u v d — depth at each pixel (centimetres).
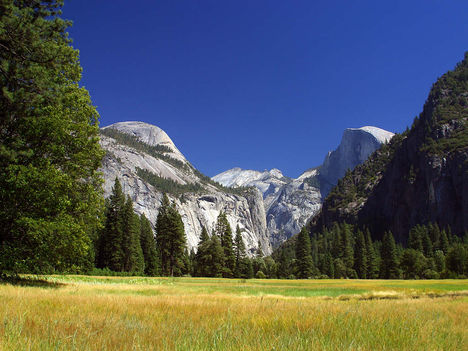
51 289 1520
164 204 8169
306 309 894
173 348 436
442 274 8625
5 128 1762
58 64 1602
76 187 2183
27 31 1409
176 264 7988
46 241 1864
